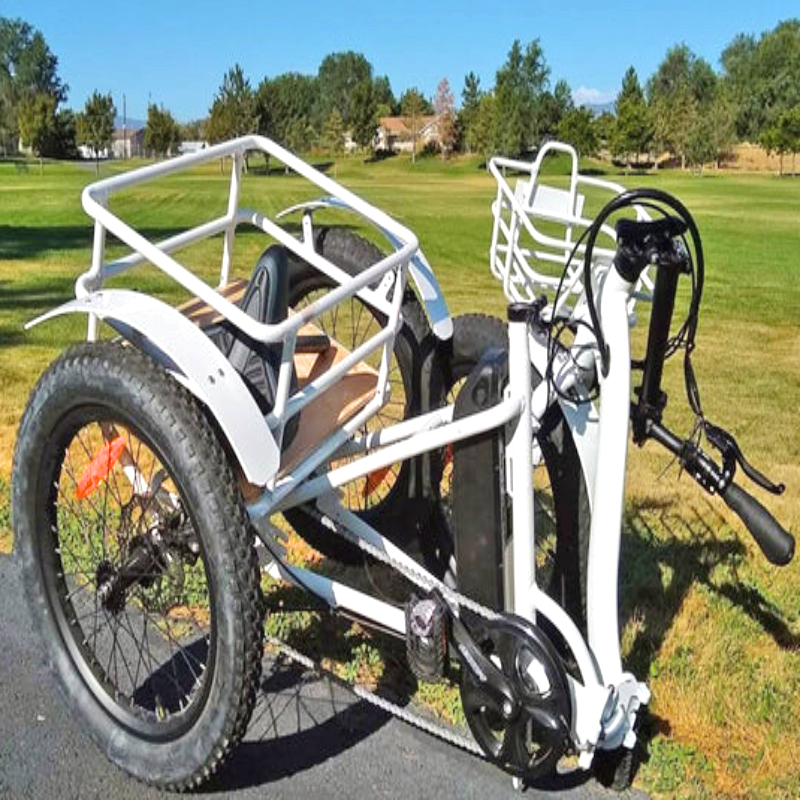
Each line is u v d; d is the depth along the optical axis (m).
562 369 2.94
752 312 12.23
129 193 32.62
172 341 2.60
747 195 44.44
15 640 3.65
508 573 2.86
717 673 3.56
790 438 6.58
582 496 3.09
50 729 3.16
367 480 3.43
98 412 2.75
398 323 3.16
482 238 21.03
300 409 2.83
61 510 4.02
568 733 2.69
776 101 105.56
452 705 3.31
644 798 2.94
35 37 137.38
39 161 81.31
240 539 2.54
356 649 3.62
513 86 92.62
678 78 117.56
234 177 3.35
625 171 81.62
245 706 2.61
